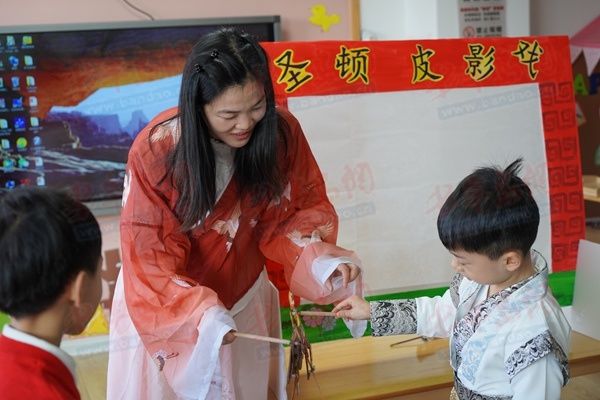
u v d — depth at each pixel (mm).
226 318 1041
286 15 2275
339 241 1555
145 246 1094
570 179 1692
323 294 1229
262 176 1149
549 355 932
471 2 2285
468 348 1029
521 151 1652
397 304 1163
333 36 2324
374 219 1569
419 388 1383
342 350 1543
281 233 1252
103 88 2039
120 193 1995
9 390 714
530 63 1640
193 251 1178
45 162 2008
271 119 1105
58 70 2012
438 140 1590
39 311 749
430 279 1604
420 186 1588
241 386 1260
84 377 1115
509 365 955
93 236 786
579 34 2434
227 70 968
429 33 2309
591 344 1505
